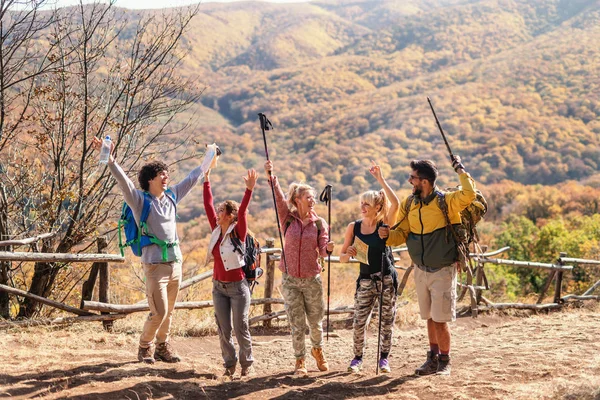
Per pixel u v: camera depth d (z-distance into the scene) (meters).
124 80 7.66
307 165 140.62
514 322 8.23
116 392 4.24
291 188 5.14
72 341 5.89
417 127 152.50
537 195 83.38
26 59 7.36
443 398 4.39
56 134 7.64
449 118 152.75
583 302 9.71
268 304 7.82
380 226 5.18
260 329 7.71
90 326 6.53
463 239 4.84
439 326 5.10
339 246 20.12
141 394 4.25
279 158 154.00
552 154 127.06
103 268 6.57
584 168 122.50
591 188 83.25
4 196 7.45
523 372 5.15
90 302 6.43
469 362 5.80
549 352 5.92
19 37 7.18
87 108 7.60
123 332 6.55
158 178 4.85
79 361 5.09
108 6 7.70
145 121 8.14
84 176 7.81
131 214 4.88
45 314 7.55
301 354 5.18
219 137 166.25
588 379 4.55
